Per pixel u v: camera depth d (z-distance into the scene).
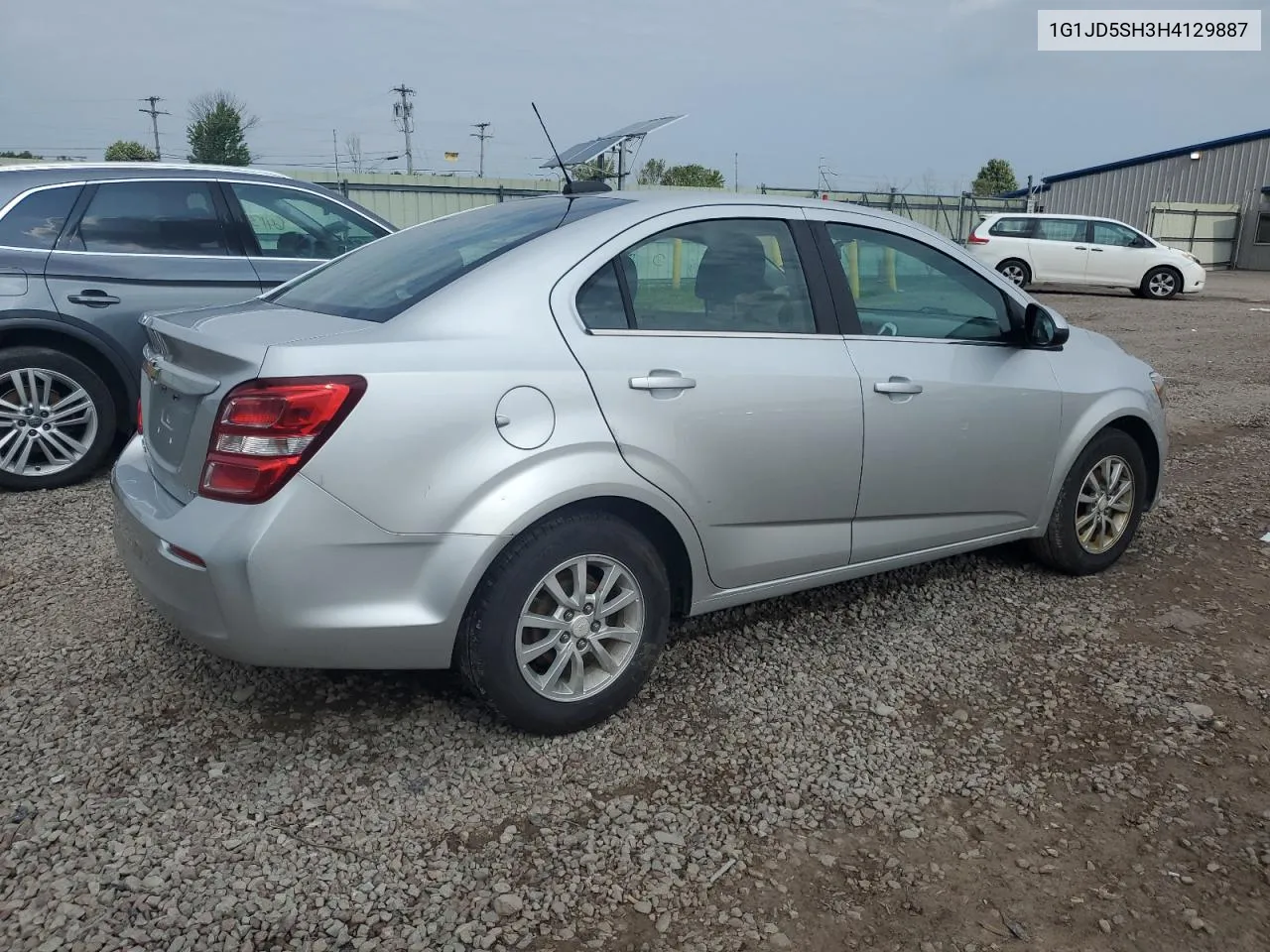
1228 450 6.96
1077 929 2.30
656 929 2.28
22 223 5.30
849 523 3.59
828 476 3.44
